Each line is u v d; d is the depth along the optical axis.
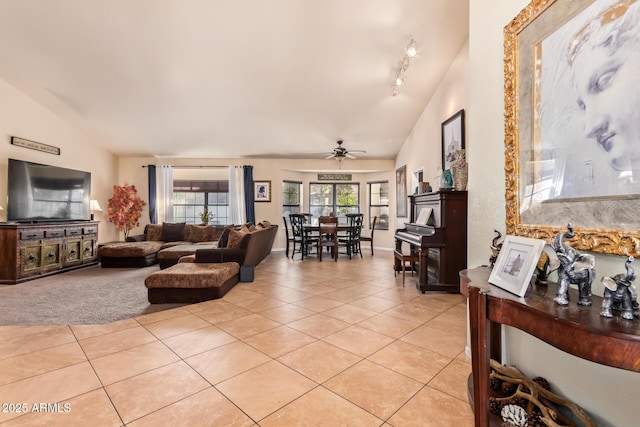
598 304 1.04
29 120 4.92
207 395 1.63
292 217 6.78
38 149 5.07
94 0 3.26
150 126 5.93
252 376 1.82
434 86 4.70
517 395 1.40
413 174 6.07
